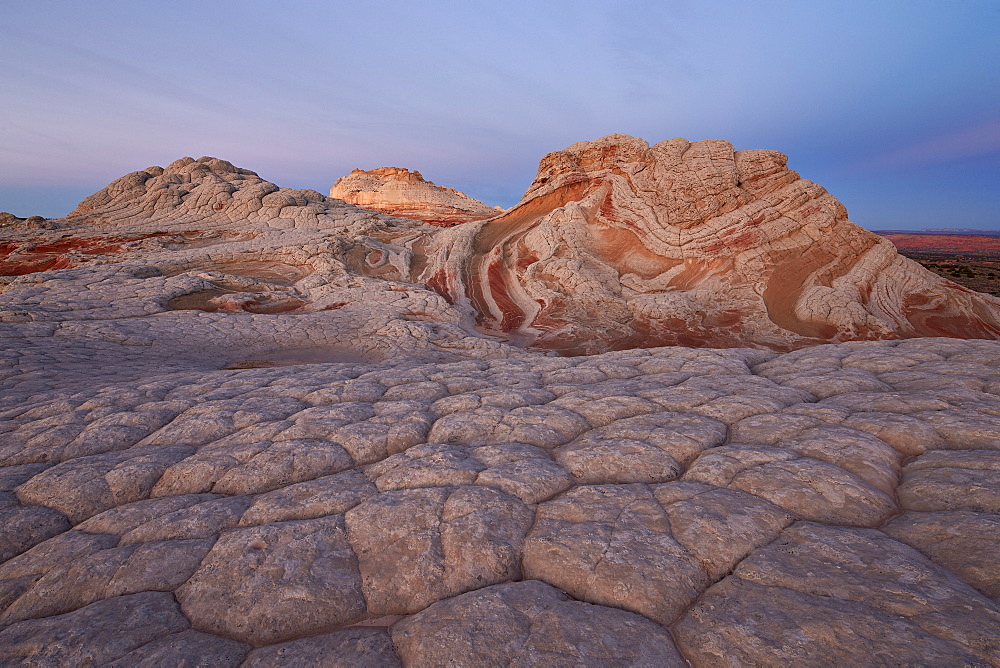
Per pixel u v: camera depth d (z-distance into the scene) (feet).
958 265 230.68
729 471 14.76
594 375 27.32
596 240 103.30
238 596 11.35
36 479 17.34
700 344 71.31
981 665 7.58
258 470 17.40
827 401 20.15
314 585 11.52
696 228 94.94
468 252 111.14
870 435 16.20
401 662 9.41
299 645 9.98
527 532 12.92
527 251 107.65
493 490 14.76
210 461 18.10
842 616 8.99
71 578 12.32
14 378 33.19
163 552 13.03
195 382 29.71
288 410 23.27
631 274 93.40
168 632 10.49
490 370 30.71
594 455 16.61
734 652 8.64
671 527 12.39
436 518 13.60
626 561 11.29
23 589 12.25
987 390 19.53
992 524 10.70
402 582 11.63
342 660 9.49
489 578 11.59
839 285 82.74
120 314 62.28
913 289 83.76
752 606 9.61
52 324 51.75
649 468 15.70
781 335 72.90
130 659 9.66
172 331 57.47
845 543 11.07
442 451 17.58
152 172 165.99
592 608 10.15
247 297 75.15
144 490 16.92
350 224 132.46
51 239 107.76
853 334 72.54
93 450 19.86
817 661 8.14
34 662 9.73
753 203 94.07
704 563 11.16
